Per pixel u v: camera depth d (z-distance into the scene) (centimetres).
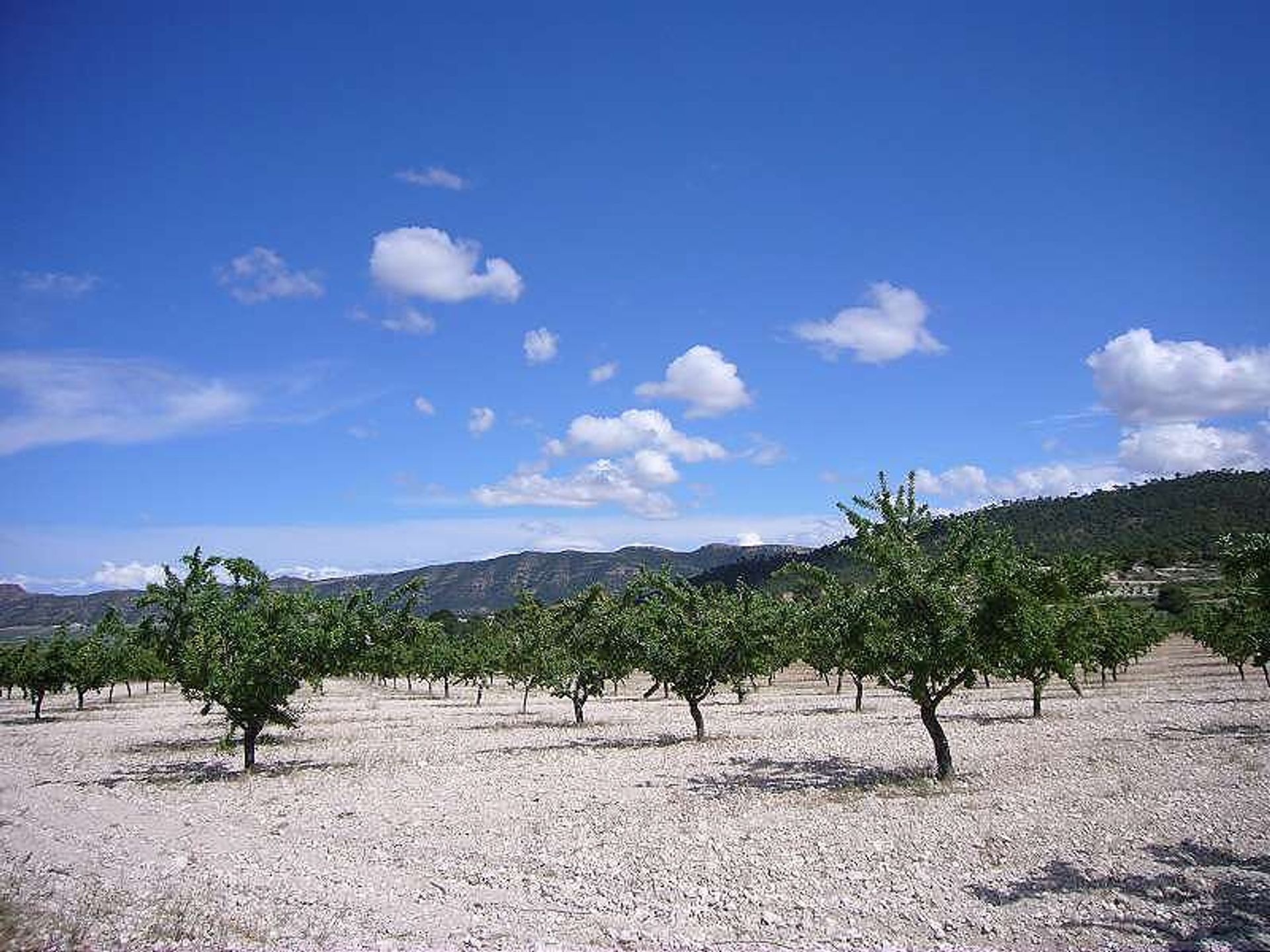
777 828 1811
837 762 2731
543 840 1802
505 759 3073
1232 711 3584
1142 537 13650
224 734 4116
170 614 3083
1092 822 1720
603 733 3891
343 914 1332
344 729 4328
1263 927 1149
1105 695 4756
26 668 5269
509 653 5256
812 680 7981
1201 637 5625
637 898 1378
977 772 2406
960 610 2227
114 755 3438
